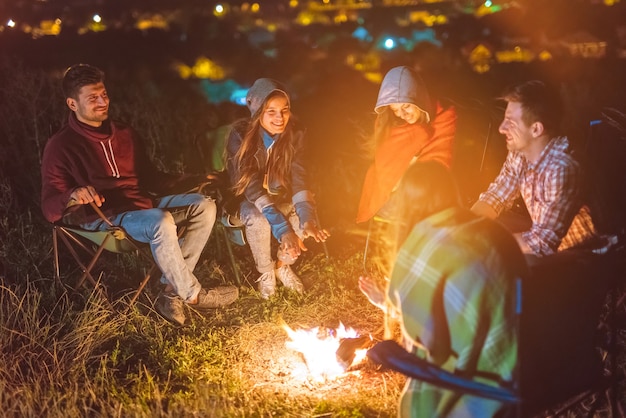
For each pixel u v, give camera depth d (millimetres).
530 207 4125
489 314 3295
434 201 3447
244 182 5578
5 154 7711
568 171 3898
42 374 4754
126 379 4840
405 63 13438
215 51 14953
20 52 15266
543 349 3510
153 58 14453
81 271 6305
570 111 8281
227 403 4508
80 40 16547
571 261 3637
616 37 14391
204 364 4965
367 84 12180
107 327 5207
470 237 3320
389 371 4793
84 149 5500
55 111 8156
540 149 4008
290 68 13500
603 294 3775
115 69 13492
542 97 3957
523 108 3957
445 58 13672
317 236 5555
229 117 9812
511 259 3328
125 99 9664
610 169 4172
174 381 4840
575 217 3977
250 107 5586
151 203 5703
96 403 4535
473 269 3281
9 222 6984
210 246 6723
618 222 4012
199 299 5527
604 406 4230
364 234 6852
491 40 14828
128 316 5516
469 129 5750
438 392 3441
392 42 14906
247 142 5539
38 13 20234
